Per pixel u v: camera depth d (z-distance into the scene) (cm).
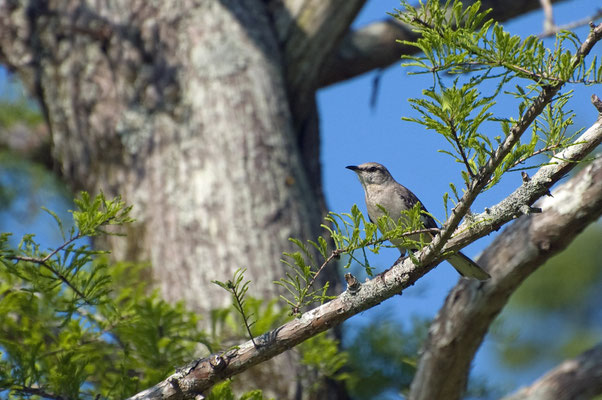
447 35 540
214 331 949
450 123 564
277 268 1144
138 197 1251
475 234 635
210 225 1177
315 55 1420
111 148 1315
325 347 1002
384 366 1238
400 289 662
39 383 779
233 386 1069
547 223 898
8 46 1474
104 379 902
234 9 1386
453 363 981
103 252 698
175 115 1293
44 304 855
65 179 1448
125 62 1351
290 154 1278
